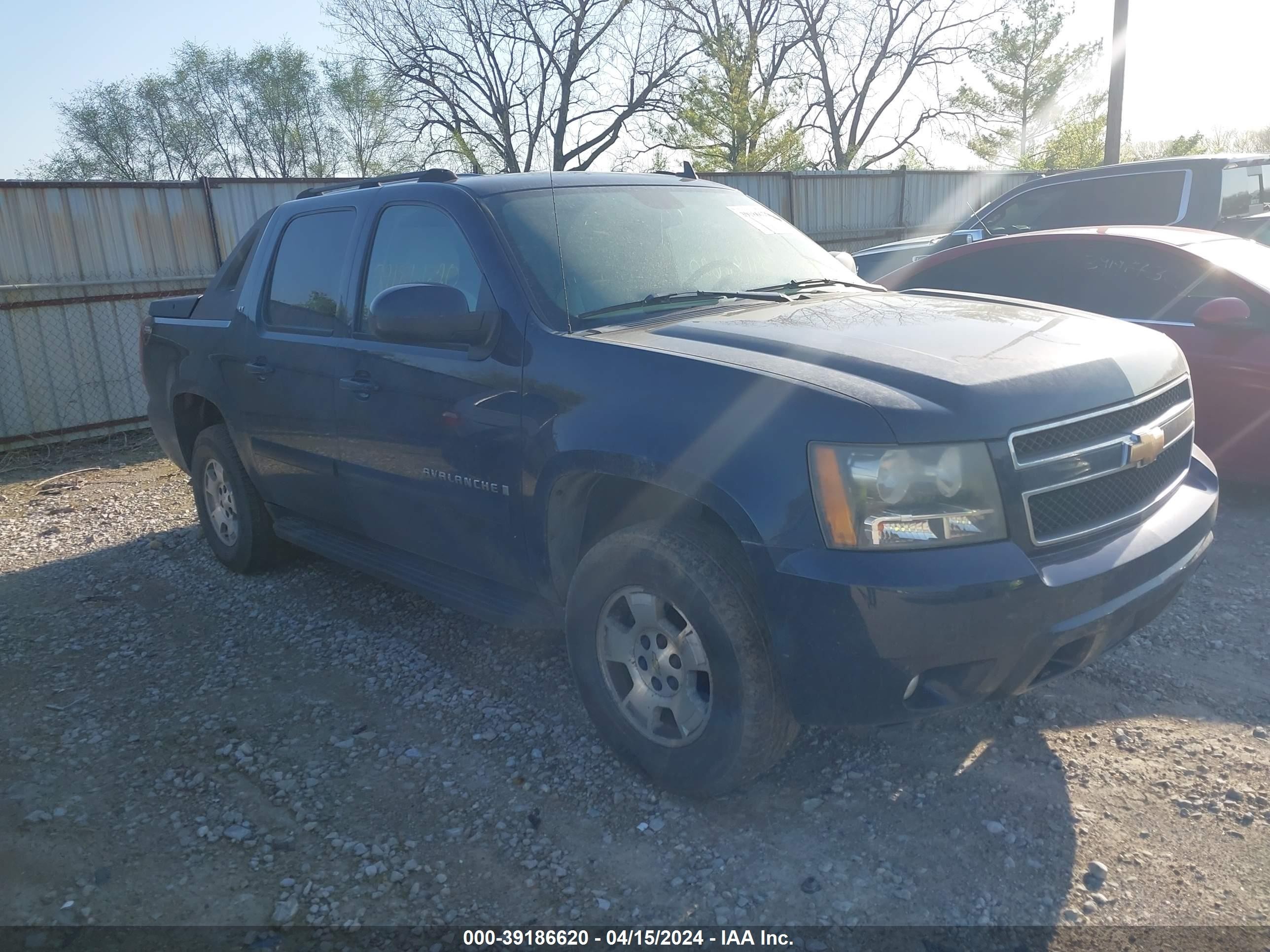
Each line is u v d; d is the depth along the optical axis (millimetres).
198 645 4508
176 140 41156
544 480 3211
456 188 3787
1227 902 2564
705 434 2773
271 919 2668
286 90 40188
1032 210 9219
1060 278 6137
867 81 38375
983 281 6461
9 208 9328
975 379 2695
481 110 35562
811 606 2584
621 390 3002
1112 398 2885
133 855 2965
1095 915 2551
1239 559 4824
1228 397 5316
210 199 10430
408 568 4098
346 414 4078
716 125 27469
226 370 4883
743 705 2795
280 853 2949
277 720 3754
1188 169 8281
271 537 5219
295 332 4410
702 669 2918
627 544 2996
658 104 33688
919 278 6766
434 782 3283
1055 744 3324
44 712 3900
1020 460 2645
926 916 2580
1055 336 3156
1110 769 3166
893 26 37531
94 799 3270
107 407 10008
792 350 2947
